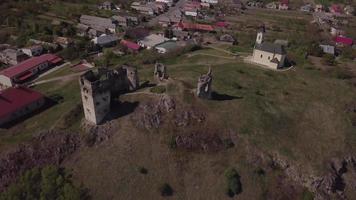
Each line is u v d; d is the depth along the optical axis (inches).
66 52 6210.6
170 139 3526.1
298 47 6732.3
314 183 3346.5
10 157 3307.1
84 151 3430.1
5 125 3804.1
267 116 3988.7
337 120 4202.8
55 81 5147.6
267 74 5167.3
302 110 4296.3
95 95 3378.4
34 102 4153.5
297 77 5187.0
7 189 3019.2
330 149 3710.6
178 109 3742.6
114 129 3567.9
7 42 6899.6
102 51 6717.5
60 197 2787.9
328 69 5585.6
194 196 3218.5
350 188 3489.2
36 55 6284.5
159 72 4269.2
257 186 3314.5
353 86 5073.8
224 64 5506.9
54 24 7736.2
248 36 7642.7
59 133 3533.5
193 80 4453.7
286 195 3287.4
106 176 3230.8
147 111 3695.9
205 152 3516.2
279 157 3516.2
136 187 3201.3
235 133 3663.9
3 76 5157.5
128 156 3390.7
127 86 4060.0
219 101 4072.3
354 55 6609.3
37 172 3016.7
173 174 3339.1
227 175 3299.7
